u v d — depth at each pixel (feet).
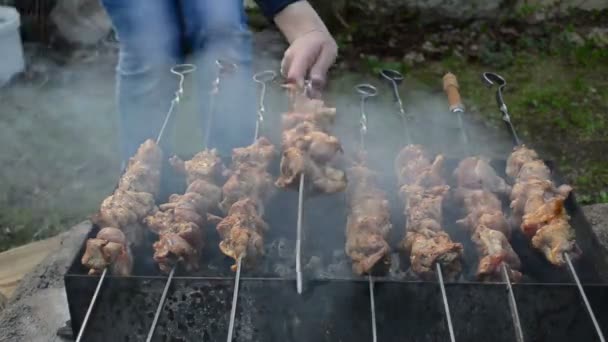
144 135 12.09
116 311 6.80
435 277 7.05
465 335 6.82
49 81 19.76
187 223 7.40
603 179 15.87
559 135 17.42
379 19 21.72
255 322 6.86
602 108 18.42
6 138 17.53
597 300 6.63
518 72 20.15
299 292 6.00
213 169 8.47
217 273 7.49
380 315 6.79
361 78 19.67
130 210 7.61
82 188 15.93
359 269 7.01
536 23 21.88
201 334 6.89
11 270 10.29
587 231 7.70
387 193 9.02
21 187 15.98
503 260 7.02
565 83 19.53
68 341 7.99
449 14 21.83
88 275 6.77
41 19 20.68
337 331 6.90
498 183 8.56
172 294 6.70
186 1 12.07
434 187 8.25
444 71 20.13
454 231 8.32
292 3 9.82
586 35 21.44
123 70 11.96
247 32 12.34
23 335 8.14
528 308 6.69
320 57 9.61
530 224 7.56
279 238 8.18
